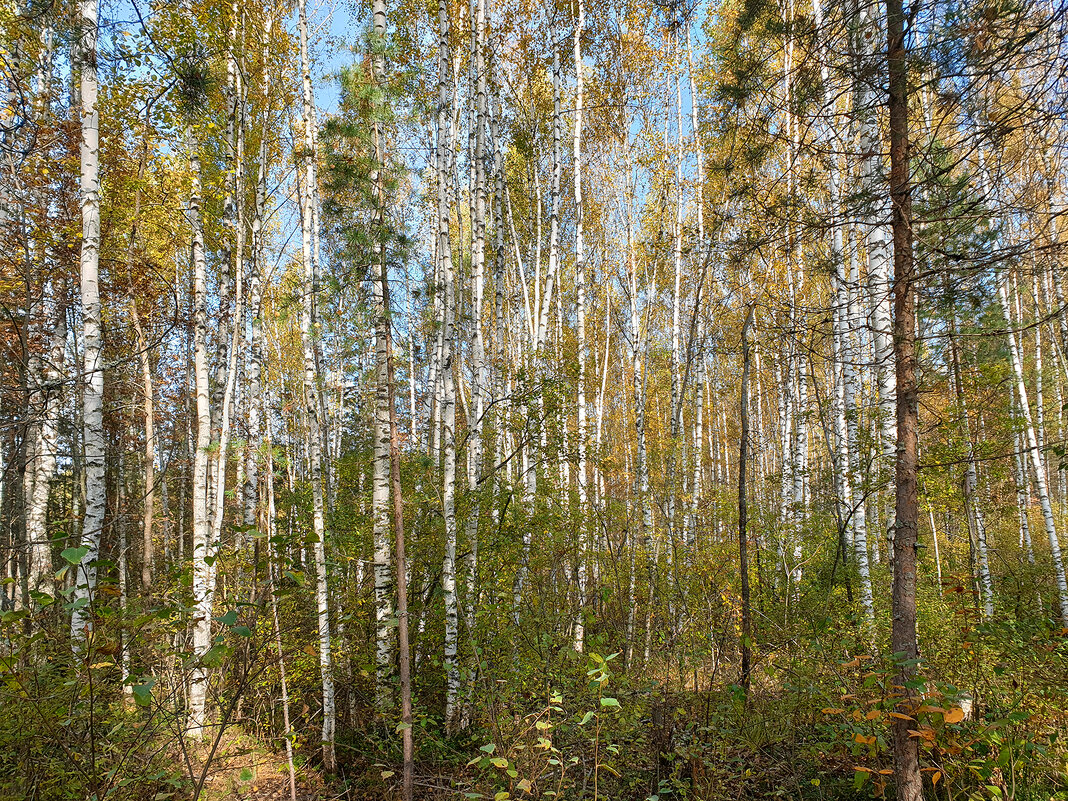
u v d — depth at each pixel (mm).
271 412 13305
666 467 10797
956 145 3496
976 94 3342
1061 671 4746
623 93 12664
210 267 12094
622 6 11711
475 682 6648
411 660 7781
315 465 6531
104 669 3658
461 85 11602
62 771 3430
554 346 11508
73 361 11203
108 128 8258
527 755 4855
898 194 3748
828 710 4797
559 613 7629
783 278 10805
